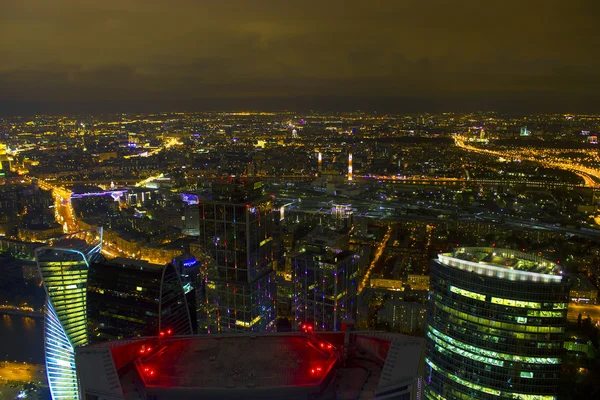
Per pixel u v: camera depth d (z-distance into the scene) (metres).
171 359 79.81
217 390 71.00
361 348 85.31
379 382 75.06
